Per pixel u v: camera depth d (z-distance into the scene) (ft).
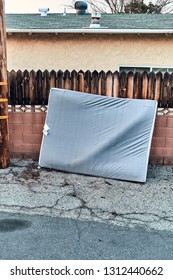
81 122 13.58
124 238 8.69
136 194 11.68
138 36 21.24
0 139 13.67
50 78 14.30
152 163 14.87
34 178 13.06
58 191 11.82
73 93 13.65
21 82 14.47
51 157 13.82
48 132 13.96
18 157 15.44
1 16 12.71
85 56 21.98
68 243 8.36
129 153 13.07
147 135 13.04
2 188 11.98
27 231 8.95
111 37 21.45
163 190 12.09
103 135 13.29
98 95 13.58
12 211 10.21
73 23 25.67
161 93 13.85
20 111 14.82
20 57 22.41
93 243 8.39
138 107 13.14
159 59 21.56
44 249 8.05
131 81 13.80
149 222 9.63
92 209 10.42
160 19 26.66
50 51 22.11
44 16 30.50
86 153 13.37
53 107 13.87
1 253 7.84
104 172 13.21
